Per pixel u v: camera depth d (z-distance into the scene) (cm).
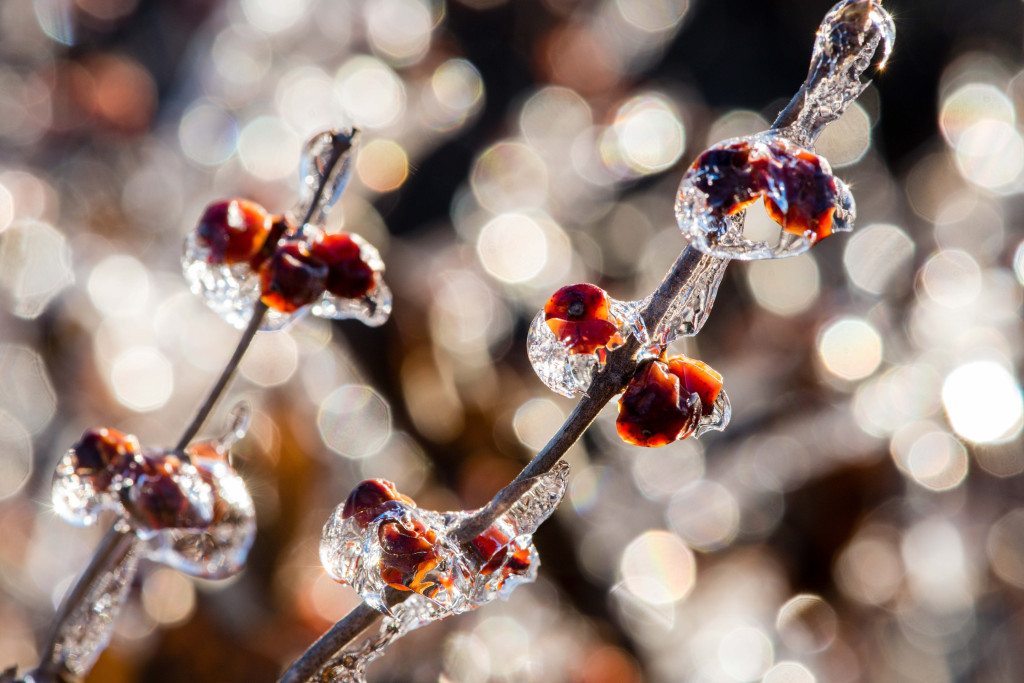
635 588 52
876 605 54
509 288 72
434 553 26
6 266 57
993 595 54
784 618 53
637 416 26
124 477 28
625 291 78
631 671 47
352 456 50
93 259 60
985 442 61
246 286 28
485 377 61
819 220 25
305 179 28
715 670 49
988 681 51
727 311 75
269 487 45
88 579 28
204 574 29
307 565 43
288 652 40
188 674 38
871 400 64
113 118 70
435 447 54
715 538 56
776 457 61
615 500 57
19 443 50
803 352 69
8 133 66
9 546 45
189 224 67
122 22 79
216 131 74
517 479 26
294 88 79
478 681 41
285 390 52
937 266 79
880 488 59
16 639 40
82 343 55
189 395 53
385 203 80
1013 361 67
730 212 25
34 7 74
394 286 63
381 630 27
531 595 48
